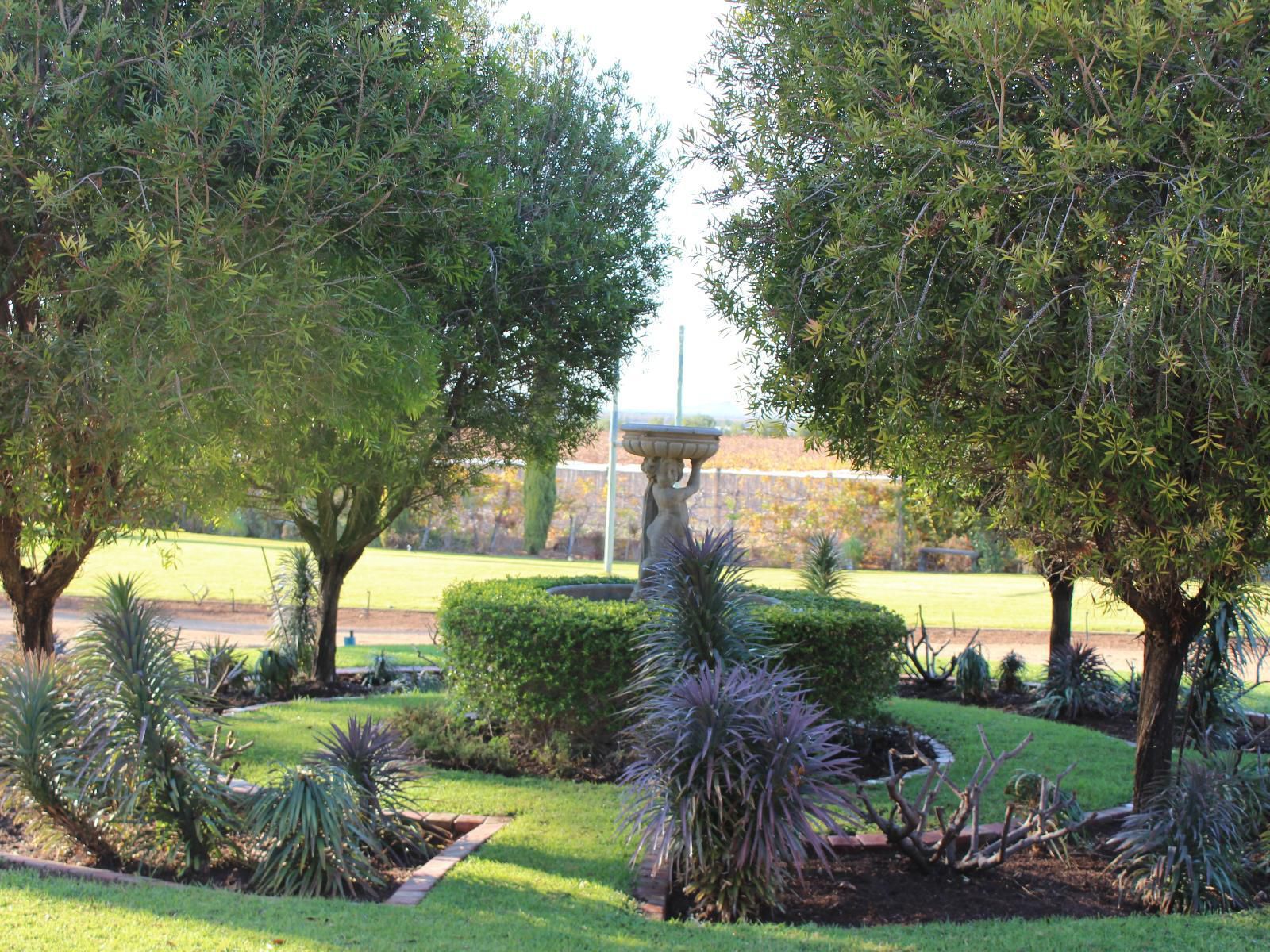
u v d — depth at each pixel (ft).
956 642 51.39
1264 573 18.65
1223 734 28.27
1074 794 19.97
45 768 17.44
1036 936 15.26
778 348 19.49
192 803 17.46
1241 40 14.43
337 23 20.77
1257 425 15.33
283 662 33.71
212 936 13.70
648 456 30.76
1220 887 17.08
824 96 18.07
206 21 19.04
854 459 21.25
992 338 15.70
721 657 20.31
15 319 19.27
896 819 20.97
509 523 98.73
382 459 28.68
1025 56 14.66
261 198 17.99
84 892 15.31
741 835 16.15
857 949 14.51
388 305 20.79
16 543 22.30
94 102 17.44
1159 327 13.74
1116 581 19.69
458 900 16.07
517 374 31.53
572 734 25.48
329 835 16.61
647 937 14.71
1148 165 15.19
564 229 29.89
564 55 33.68
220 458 19.43
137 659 17.84
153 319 16.63
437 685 36.22
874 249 16.33
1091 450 14.88
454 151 21.54
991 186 15.02
